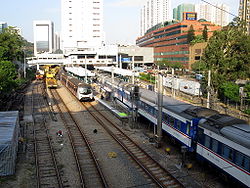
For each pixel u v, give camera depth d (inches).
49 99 1695.4
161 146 806.5
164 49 4475.9
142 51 4771.2
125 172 625.3
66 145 816.9
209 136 627.5
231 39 1588.3
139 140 866.8
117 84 1573.6
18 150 770.8
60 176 601.9
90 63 4099.4
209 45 1672.0
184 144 743.1
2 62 1576.0
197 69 2839.6
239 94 1381.6
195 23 3976.4
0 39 2342.5
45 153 746.8
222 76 1576.0
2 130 676.1
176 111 804.6
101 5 5393.7
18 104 1482.5
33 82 2906.0
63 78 2682.1
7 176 603.8
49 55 4635.8
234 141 537.3
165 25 4896.7
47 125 1053.8
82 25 5369.1
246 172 503.5
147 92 1186.6
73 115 1240.2
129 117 1064.2
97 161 689.0
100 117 1200.2
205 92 1748.3
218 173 609.0
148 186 559.5
